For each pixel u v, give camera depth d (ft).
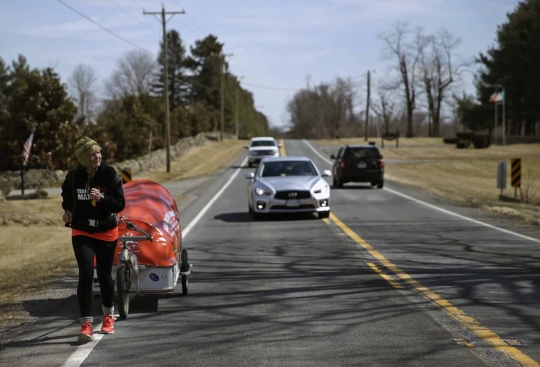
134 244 27.43
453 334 23.29
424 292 30.50
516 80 295.28
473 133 307.58
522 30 295.28
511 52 296.51
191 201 84.53
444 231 53.06
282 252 43.39
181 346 22.20
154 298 30.27
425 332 23.61
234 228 56.85
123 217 27.84
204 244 47.93
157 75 446.19
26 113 131.64
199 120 312.29
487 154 229.45
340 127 596.70
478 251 42.83
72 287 33.22
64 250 49.75
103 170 23.06
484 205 75.25
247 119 495.82
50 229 64.23
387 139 323.98
